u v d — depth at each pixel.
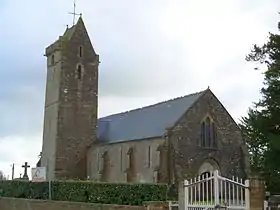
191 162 47.72
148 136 49.56
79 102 60.78
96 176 57.31
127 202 27.48
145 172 48.91
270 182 35.12
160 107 55.19
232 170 50.22
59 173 57.81
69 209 28.30
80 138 60.00
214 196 17.62
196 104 49.53
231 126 51.44
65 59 60.84
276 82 28.48
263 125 28.73
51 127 60.66
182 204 18.47
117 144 54.72
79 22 63.09
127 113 62.25
